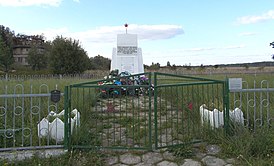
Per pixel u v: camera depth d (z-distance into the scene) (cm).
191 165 380
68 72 3653
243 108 552
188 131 488
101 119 572
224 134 460
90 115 598
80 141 456
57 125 459
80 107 622
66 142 432
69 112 441
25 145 445
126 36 1470
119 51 1462
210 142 450
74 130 463
